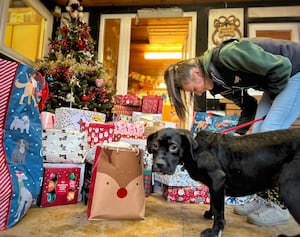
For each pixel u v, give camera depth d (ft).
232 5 12.75
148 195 6.50
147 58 19.17
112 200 4.16
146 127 7.56
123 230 3.74
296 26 12.18
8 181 3.65
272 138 3.51
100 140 6.61
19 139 4.05
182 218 4.56
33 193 4.07
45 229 3.60
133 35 16.56
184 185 5.93
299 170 3.01
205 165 3.67
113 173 4.22
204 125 7.17
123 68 13.51
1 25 10.48
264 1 12.48
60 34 10.85
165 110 11.82
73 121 7.18
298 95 4.25
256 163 3.47
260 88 4.52
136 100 10.69
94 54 11.25
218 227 3.54
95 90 9.77
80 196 5.51
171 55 18.98
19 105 4.05
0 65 3.88
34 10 12.54
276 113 4.29
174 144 3.67
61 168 5.13
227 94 5.24
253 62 3.84
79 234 3.47
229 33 12.52
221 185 3.58
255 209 4.76
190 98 5.29
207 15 12.90
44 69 9.33
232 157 3.65
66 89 8.93
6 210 3.56
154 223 4.17
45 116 6.87
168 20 13.93
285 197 3.05
